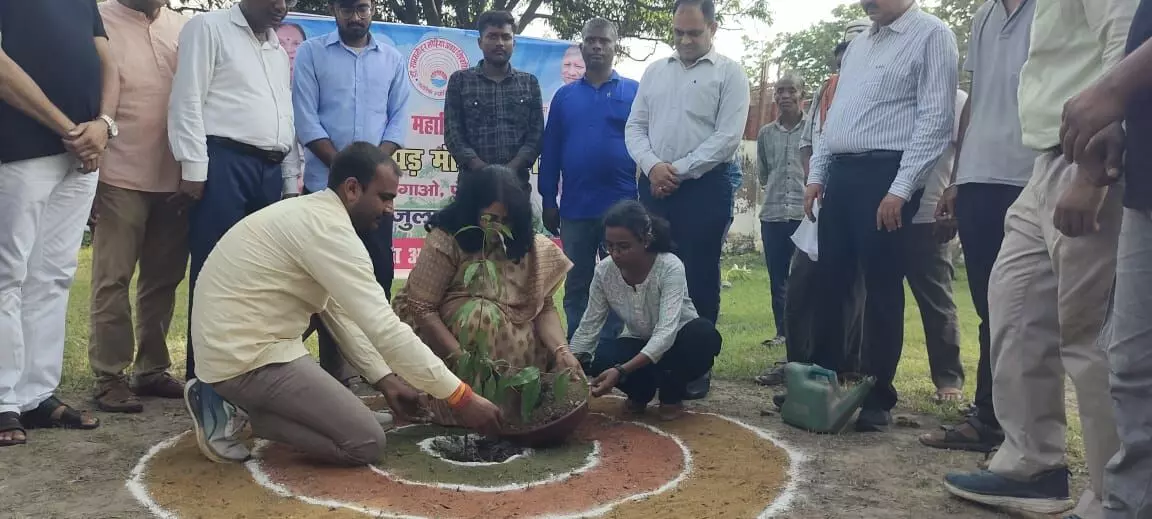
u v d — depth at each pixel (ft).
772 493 10.94
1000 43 12.41
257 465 11.68
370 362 12.80
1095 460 9.46
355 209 11.64
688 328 14.25
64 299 13.78
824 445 13.19
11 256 12.51
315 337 22.26
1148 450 7.26
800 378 14.11
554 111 19.80
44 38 12.66
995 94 12.45
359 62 17.29
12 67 12.01
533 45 30.09
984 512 10.44
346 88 17.08
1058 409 10.28
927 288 16.69
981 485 10.55
